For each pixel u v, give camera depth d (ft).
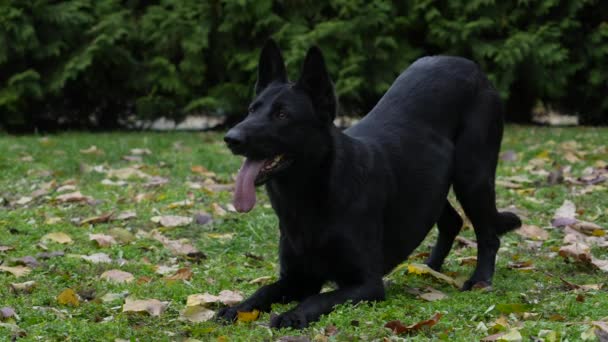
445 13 47.14
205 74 48.78
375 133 19.65
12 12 44.75
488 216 21.09
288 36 45.96
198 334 16.52
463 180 20.63
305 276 18.74
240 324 17.06
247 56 46.85
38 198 31.27
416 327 15.90
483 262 21.04
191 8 47.16
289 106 17.47
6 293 19.39
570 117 53.67
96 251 23.79
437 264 22.35
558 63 47.57
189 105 47.50
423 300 18.84
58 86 46.34
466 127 20.70
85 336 16.14
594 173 34.68
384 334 15.74
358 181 18.10
